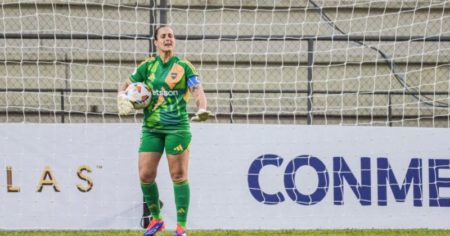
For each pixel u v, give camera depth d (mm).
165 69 23297
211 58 41156
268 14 41938
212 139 30000
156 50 31953
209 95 41062
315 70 41500
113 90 37750
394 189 30312
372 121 37875
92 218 29656
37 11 37688
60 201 29609
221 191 29922
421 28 41625
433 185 30406
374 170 30297
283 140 30156
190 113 37969
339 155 30219
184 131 23453
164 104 23250
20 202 29500
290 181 30062
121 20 38219
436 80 41250
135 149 29859
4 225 29453
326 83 39000
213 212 29875
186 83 23375
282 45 41625
